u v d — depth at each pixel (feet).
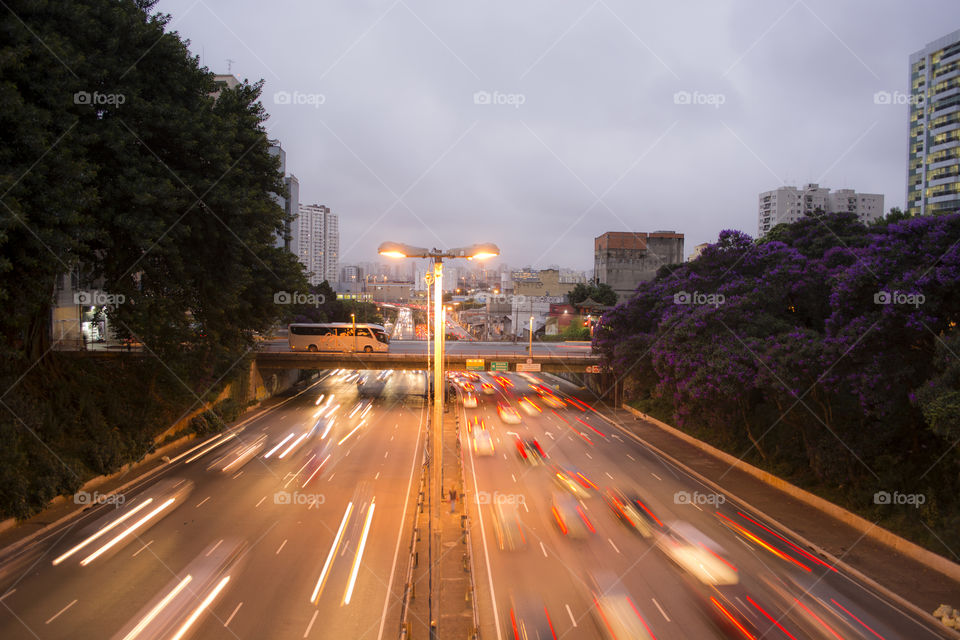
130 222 73.77
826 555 62.23
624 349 139.03
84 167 66.59
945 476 67.10
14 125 60.59
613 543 64.34
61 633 44.57
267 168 104.94
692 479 92.27
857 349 63.05
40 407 82.28
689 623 47.70
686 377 99.86
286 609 48.93
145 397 105.19
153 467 93.15
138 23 75.36
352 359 165.99
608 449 112.88
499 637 44.96
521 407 163.84
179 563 57.52
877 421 71.72
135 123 78.95
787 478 86.94
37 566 56.49
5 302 68.18
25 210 60.95
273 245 114.32
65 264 64.39
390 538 64.59
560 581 54.90
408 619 47.44
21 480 68.49
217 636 44.62
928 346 59.98
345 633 45.50
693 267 114.93
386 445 112.06
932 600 52.49
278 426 130.00
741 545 64.85
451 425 132.77
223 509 73.56
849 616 49.65
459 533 66.08
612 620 47.85
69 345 146.61
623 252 346.13
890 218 122.11
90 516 70.59
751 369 82.02
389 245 63.41
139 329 88.48
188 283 94.58
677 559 60.39
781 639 45.57
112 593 51.24
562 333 292.20
